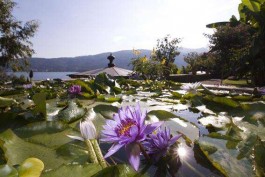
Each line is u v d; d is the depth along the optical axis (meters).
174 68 20.41
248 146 1.08
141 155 1.11
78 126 1.52
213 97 2.29
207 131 1.54
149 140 1.07
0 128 1.36
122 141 0.96
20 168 0.77
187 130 1.48
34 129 1.30
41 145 1.14
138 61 9.73
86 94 3.03
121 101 2.78
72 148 1.11
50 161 1.00
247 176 0.87
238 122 1.66
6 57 17.95
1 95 3.35
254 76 8.97
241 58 9.79
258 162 0.96
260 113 1.78
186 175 0.93
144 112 1.02
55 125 1.35
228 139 1.17
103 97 2.79
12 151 1.05
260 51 9.00
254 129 1.49
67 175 0.79
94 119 1.60
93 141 1.11
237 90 4.34
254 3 9.55
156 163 1.03
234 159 0.97
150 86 5.41
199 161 1.04
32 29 18.41
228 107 2.16
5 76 17.62
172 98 3.21
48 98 3.07
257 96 2.96
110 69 8.64
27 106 2.18
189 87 3.40
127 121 1.02
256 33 10.23
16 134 1.25
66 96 3.13
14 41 17.98
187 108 2.34
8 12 17.62
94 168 0.83
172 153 1.11
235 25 16.34
